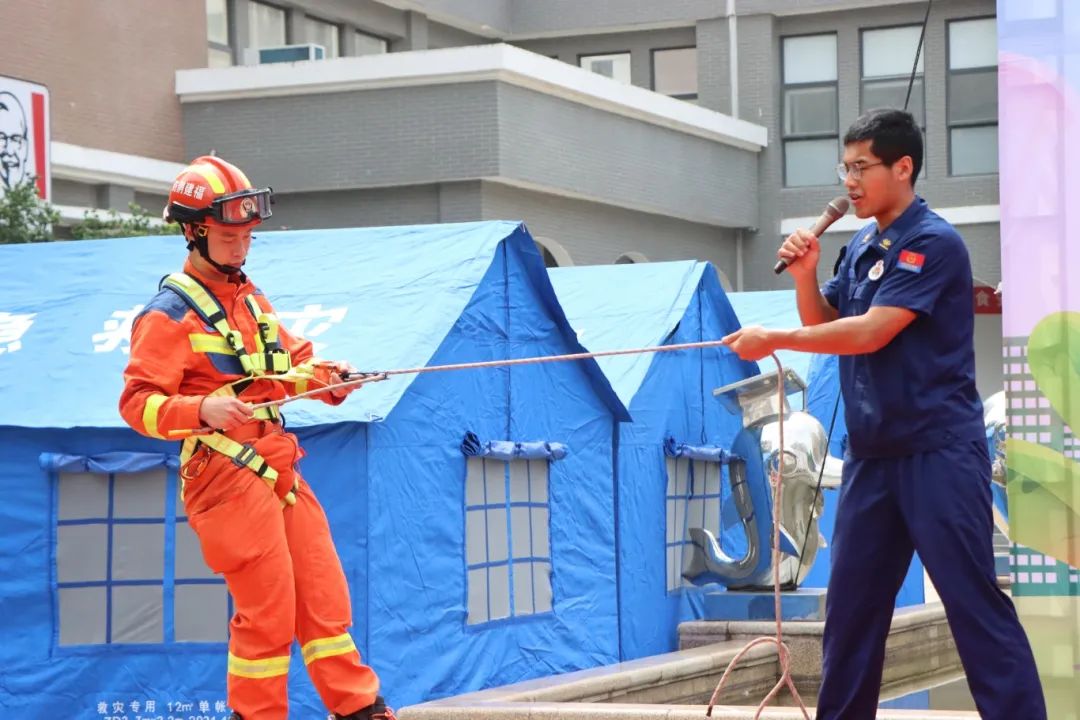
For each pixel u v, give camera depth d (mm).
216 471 6684
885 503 6355
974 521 6137
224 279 6977
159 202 28688
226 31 31719
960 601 6113
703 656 13445
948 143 37344
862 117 6422
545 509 13367
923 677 15484
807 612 15000
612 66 40062
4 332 12336
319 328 11859
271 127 29234
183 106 29625
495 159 27984
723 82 38375
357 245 12938
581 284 16891
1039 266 6230
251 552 6664
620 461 14672
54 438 11336
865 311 6363
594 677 11938
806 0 37750
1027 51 6227
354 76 28609
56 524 11352
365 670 6910
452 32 38625
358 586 10859
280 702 6734
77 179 26750
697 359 16562
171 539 11188
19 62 26062
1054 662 6184
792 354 18594
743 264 37906
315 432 10891
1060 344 6207
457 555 11867
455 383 12023
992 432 15281
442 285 12195
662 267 16859
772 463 15164
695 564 15578
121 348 11930
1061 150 6195
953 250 6195
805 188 37656
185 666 11102
